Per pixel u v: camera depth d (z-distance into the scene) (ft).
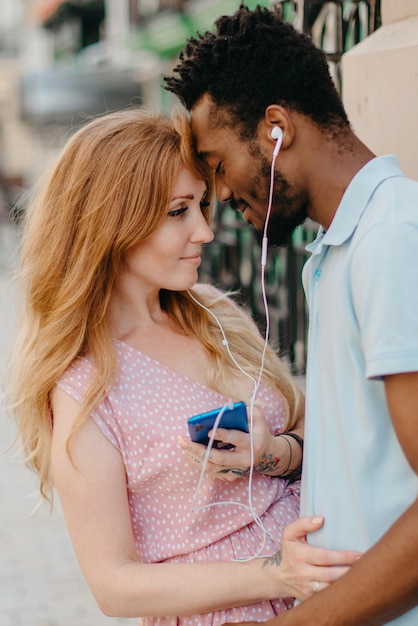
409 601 4.17
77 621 11.36
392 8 7.64
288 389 6.35
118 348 5.72
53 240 5.65
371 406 4.41
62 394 5.46
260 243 5.28
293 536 4.79
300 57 4.67
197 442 5.20
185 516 5.56
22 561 13.25
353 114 7.98
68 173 5.66
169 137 5.59
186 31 27.48
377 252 4.17
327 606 4.36
